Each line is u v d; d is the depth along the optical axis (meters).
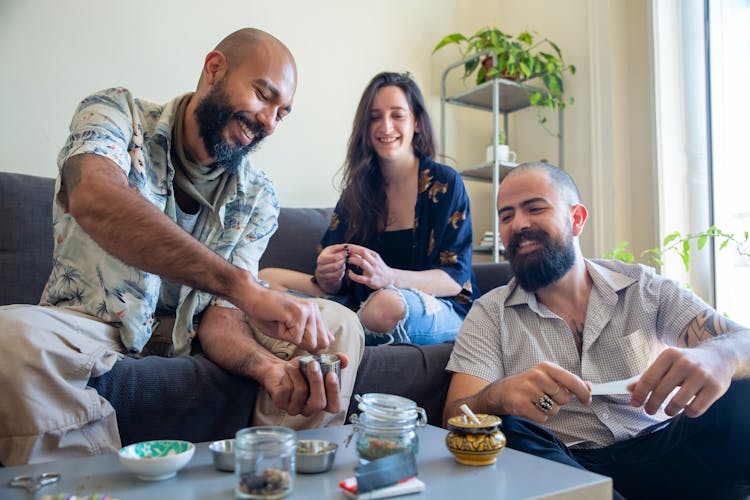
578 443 1.20
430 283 1.71
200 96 1.25
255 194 1.38
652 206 2.59
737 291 2.38
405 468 0.62
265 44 1.24
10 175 1.60
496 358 1.28
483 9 3.19
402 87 2.03
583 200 2.79
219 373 1.06
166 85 2.26
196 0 2.33
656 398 0.96
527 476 0.67
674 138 2.55
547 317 1.27
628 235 2.65
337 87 2.66
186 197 1.32
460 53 3.09
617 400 1.21
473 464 0.72
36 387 0.84
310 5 2.61
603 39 2.69
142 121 1.24
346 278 1.83
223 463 0.68
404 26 2.90
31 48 2.01
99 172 0.97
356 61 2.73
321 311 1.18
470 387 1.24
